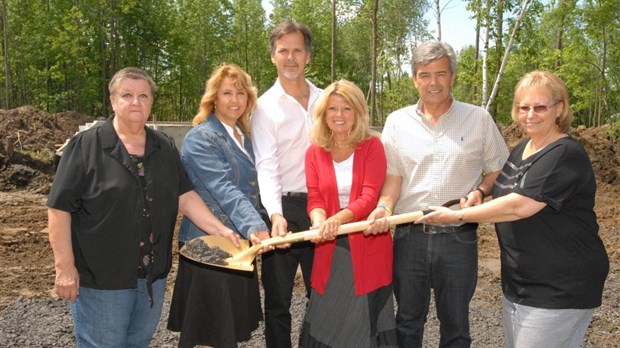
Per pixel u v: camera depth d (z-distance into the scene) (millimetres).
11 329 4852
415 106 3641
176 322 3484
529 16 13562
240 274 3371
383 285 3561
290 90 3807
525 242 2982
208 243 3432
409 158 3576
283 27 3705
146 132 3145
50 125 19281
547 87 2932
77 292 3021
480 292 6289
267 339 3928
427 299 3699
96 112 37125
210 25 40688
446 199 3535
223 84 3480
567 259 2898
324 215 3492
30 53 35531
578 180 2848
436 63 3406
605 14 19453
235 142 3543
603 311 5590
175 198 3189
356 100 3443
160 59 40219
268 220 3709
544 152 2926
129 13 37250
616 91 22000
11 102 38938
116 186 2938
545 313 2924
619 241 9023
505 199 2984
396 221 3314
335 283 3539
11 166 13656
